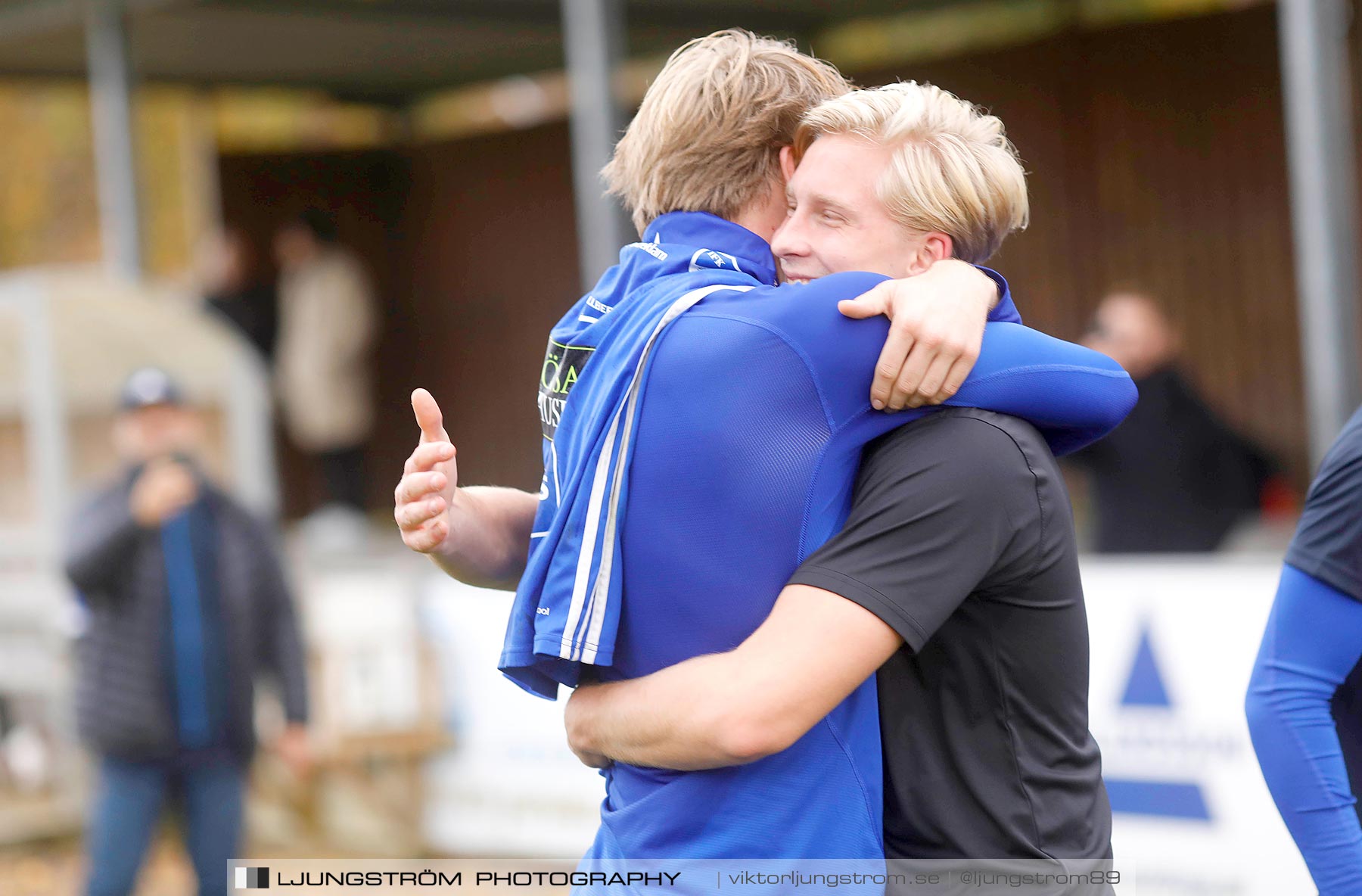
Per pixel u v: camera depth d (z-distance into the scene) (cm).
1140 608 1714
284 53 3503
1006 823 612
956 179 633
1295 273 2981
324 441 3703
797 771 606
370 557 2472
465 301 4197
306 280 3691
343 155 4209
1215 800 1648
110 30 3102
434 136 4206
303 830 2436
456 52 3566
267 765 2452
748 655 579
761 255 661
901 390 589
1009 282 3388
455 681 2323
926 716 627
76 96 5078
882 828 630
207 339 2728
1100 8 3225
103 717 1783
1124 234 3212
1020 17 3350
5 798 2588
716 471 593
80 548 1775
